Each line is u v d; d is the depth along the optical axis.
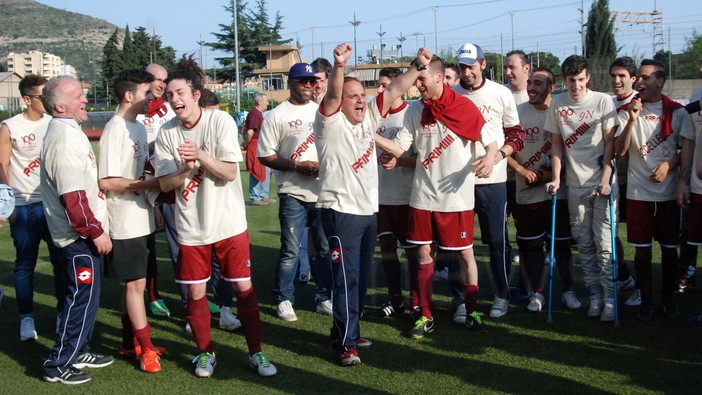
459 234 4.71
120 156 4.20
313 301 5.83
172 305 5.76
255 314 4.20
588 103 5.02
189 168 3.86
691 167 4.94
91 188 4.09
